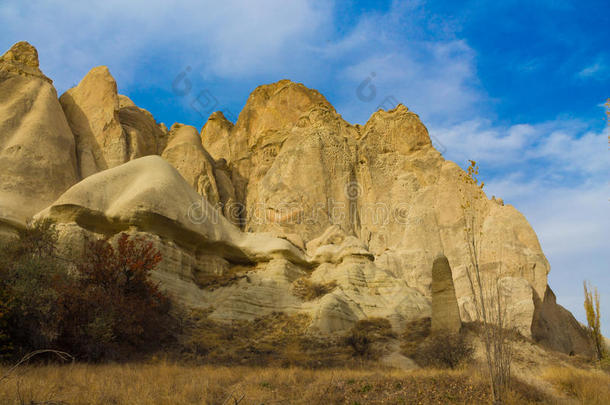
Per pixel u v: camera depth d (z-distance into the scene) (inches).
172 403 426.6
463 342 1026.1
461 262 2129.7
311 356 1094.4
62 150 2003.0
